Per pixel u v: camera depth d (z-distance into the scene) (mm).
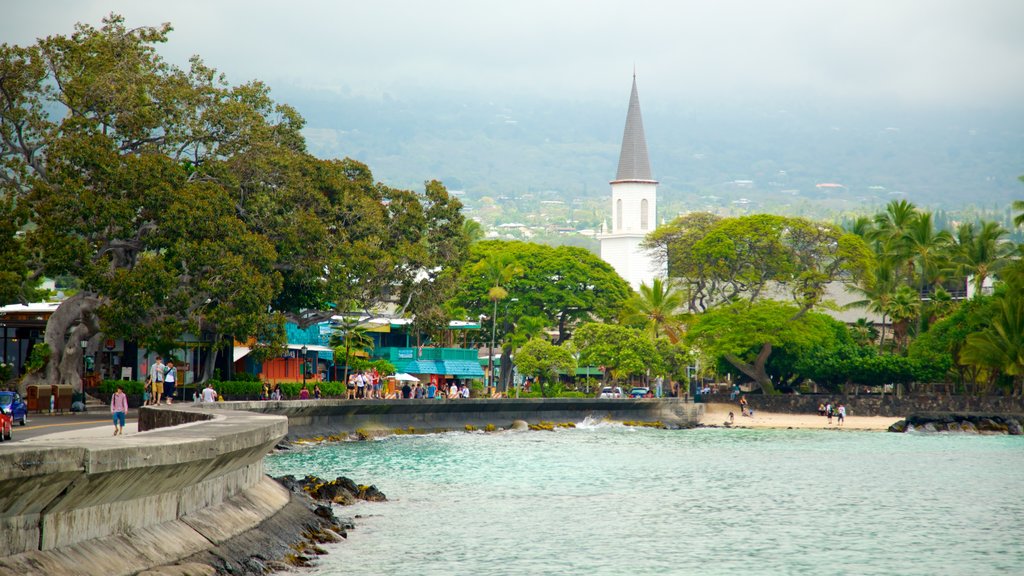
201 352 77375
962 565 30078
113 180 60875
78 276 60312
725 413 110750
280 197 72062
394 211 81812
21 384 61844
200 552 21547
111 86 64312
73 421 48938
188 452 20953
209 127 70375
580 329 114062
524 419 90188
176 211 61656
